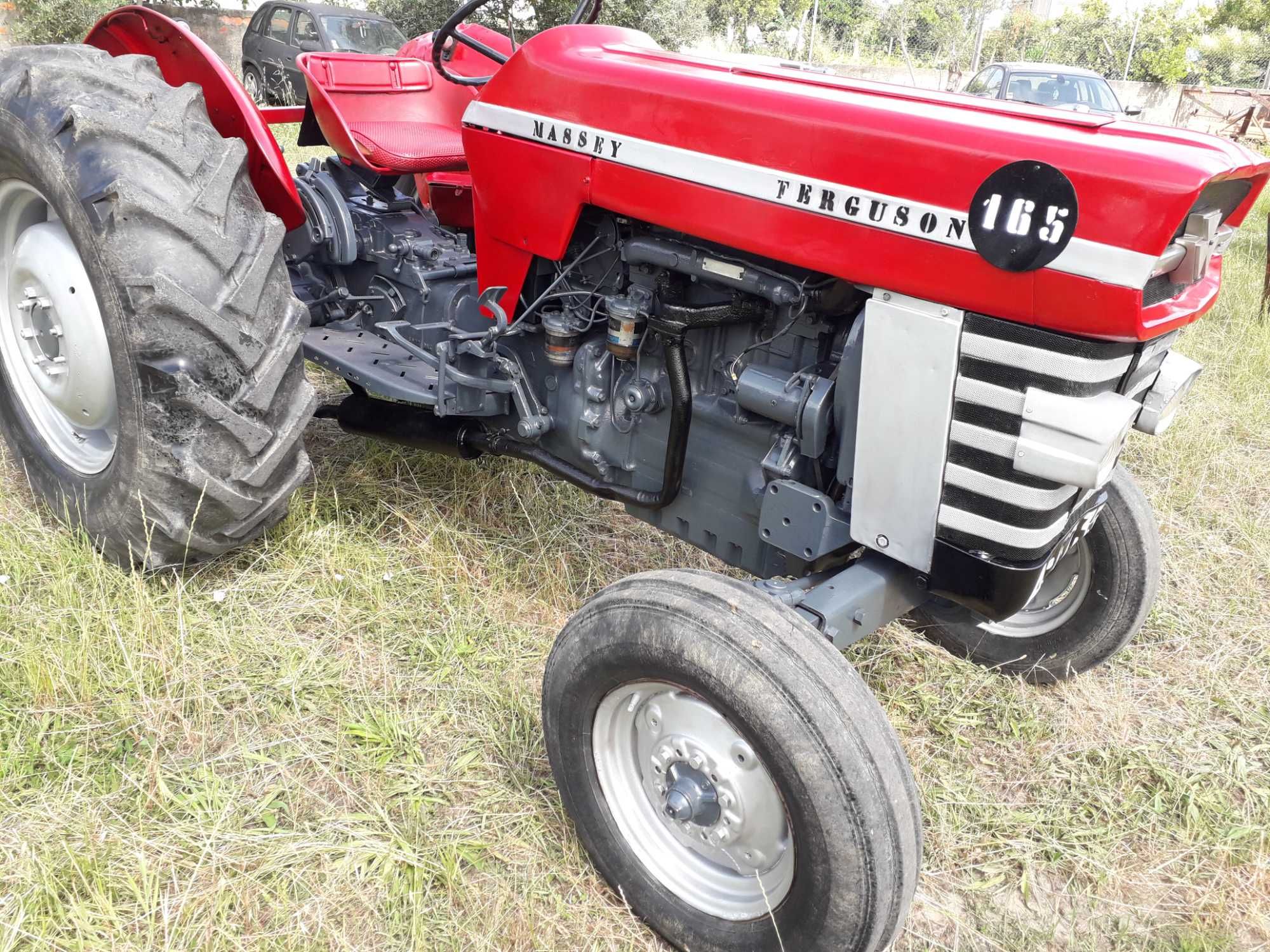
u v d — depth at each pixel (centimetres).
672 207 187
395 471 316
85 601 231
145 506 222
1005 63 1121
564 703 178
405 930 169
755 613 156
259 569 260
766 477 197
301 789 197
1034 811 217
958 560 170
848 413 176
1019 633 266
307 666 229
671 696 168
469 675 236
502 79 216
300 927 166
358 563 268
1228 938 185
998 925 188
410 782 201
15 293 254
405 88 326
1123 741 240
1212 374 489
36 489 265
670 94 185
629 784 181
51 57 230
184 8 1574
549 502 316
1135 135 154
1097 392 154
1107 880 200
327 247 294
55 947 158
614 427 227
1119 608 246
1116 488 242
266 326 222
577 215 208
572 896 183
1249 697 260
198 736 206
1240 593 306
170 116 217
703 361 208
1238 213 181
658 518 230
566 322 224
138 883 171
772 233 173
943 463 165
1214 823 216
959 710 246
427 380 257
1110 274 138
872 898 144
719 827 166
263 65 1155
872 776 144
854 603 173
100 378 235
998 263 146
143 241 204
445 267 282
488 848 188
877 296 164
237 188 225
